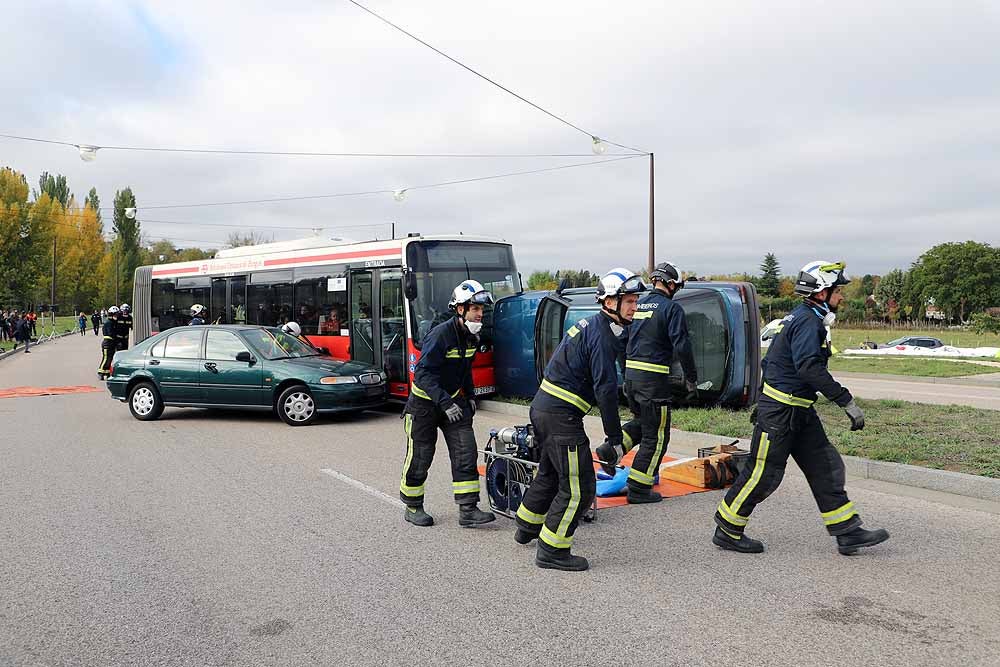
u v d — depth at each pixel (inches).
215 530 235.8
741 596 177.6
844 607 170.2
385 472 319.6
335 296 562.3
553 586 185.9
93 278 3580.2
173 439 404.2
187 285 719.7
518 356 520.4
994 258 3248.0
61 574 197.5
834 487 203.6
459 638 156.7
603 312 194.1
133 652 152.7
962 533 223.9
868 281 3848.4
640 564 201.2
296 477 310.3
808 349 191.5
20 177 3275.1
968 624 160.6
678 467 291.6
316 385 446.9
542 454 206.2
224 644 155.7
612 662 145.0
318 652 151.4
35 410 528.1
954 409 435.2
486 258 546.0
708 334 450.6
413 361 502.3
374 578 193.0
